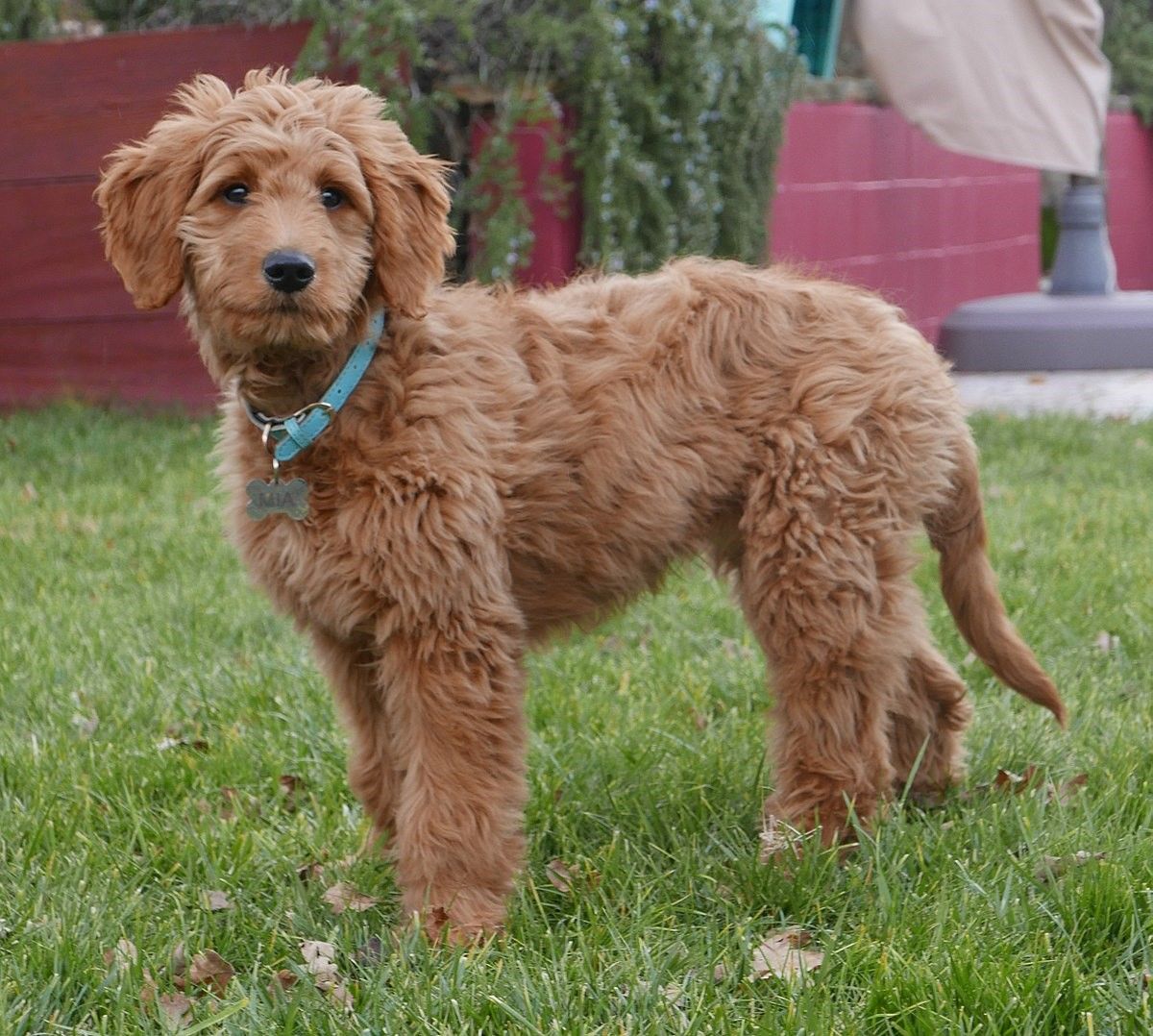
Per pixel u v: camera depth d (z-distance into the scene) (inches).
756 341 151.3
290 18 365.7
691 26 348.5
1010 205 640.4
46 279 389.7
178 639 215.6
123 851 148.4
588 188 350.0
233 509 140.9
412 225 137.7
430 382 134.8
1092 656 204.8
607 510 145.4
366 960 128.4
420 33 350.9
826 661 149.0
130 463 332.8
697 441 148.3
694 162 361.7
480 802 133.4
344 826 156.4
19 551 261.0
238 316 129.3
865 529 148.3
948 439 155.9
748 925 128.3
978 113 438.9
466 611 132.9
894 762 166.6
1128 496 300.8
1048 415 401.4
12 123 381.4
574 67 347.3
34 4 412.8
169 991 121.6
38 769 167.2
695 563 164.4
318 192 132.6
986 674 200.7
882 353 152.1
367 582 131.7
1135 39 824.3
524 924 132.3
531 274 364.5
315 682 195.3
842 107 504.4
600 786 165.2
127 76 371.9
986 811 153.2
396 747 143.7
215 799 164.2
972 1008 112.3
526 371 143.4
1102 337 514.6
